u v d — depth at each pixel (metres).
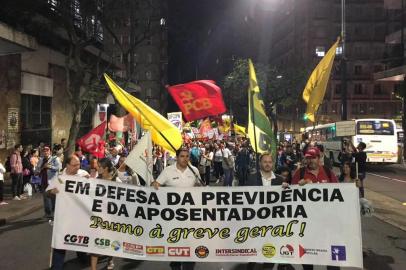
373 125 30.19
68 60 20.28
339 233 6.02
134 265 7.66
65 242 6.25
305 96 10.05
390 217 12.22
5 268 7.46
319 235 6.05
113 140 24.33
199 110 7.98
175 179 6.50
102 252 6.25
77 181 6.32
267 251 6.13
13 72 21.03
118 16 24.77
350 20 83.50
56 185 6.30
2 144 20.00
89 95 20.86
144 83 97.25
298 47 90.88
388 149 29.95
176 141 7.82
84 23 23.38
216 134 32.94
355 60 83.06
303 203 6.10
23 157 16.98
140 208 6.27
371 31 83.12
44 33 24.11
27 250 8.69
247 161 18.33
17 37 15.77
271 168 6.59
